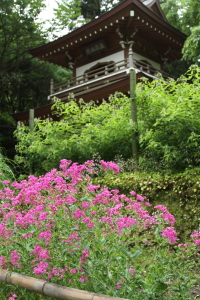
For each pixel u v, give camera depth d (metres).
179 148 5.29
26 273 2.60
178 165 5.38
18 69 18.69
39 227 2.58
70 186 2.68
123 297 2.25
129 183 5.03
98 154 6.55
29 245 2.50
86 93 9.95
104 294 2.20
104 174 5.91
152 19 11.10
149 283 2.28
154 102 5.63
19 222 2.56
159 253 2.64
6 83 16.75
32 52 13.34
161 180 4.68
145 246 3.73
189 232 4.10
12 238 2.65
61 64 14.84
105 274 2.26
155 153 5.79
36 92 19.59
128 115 6.61
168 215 2.59
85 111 6.95
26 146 7.70
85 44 12.77
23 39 17.72
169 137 5.54
